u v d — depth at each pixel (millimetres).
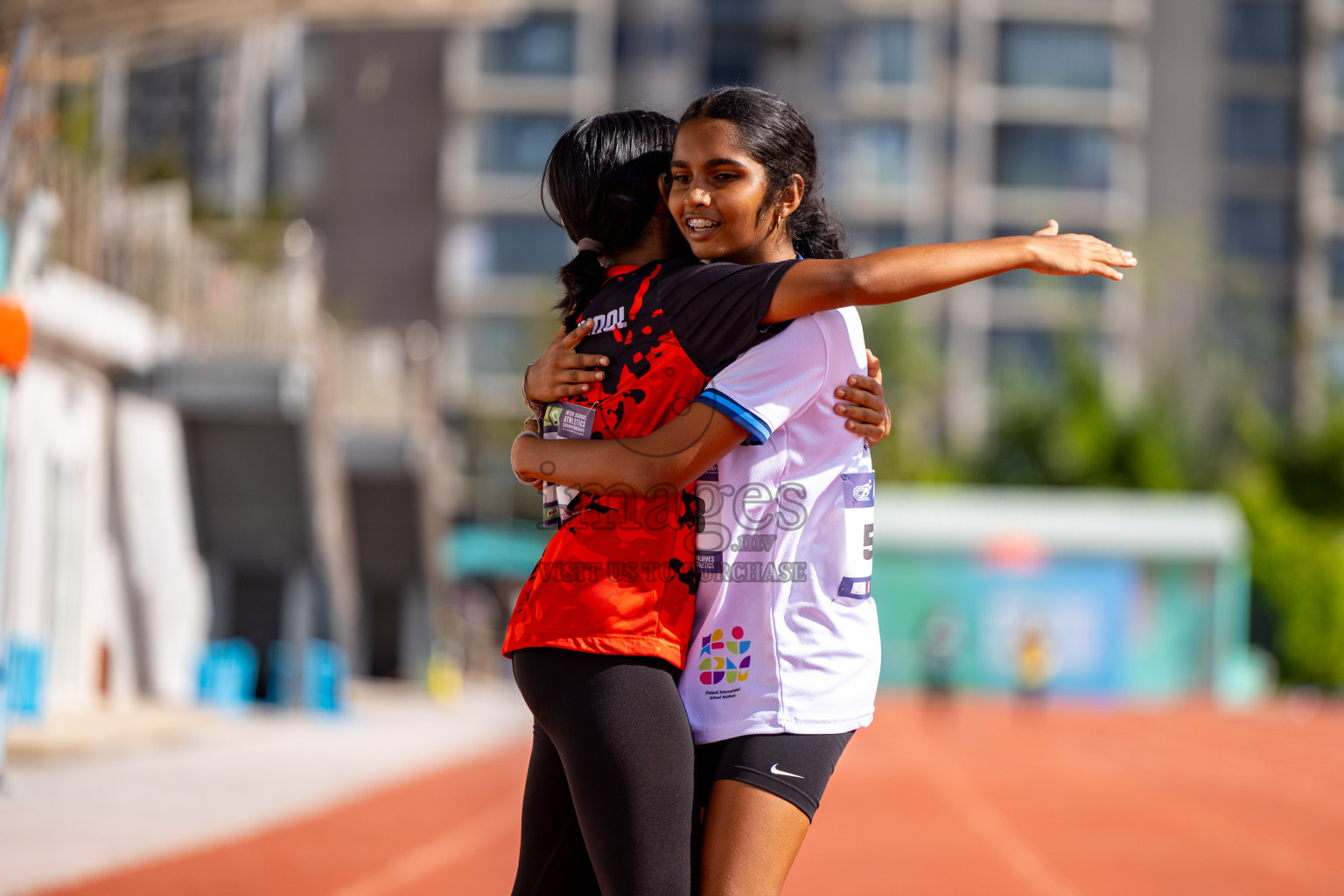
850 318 5250
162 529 39250
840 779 31125
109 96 36594
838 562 5219
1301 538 81250
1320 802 28938
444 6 32875
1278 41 110062
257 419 40031
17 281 28391
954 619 63688
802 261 5059
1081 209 106375
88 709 33938
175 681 40281
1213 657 63625
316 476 41312
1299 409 103312
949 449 95875
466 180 103438
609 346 5242
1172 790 30438
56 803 19234
